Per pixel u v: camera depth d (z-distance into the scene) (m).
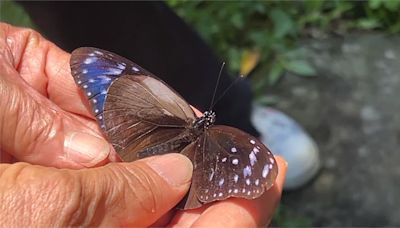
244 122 0.46
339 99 0.54
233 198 0.25
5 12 0.59
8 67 0.29
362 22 0.59
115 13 0.41
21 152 0.28
